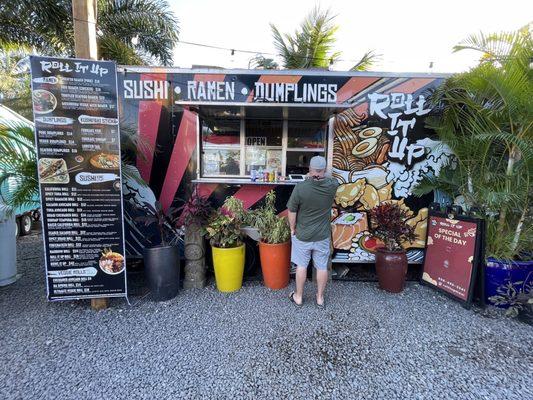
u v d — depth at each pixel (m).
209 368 2.21
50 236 2.87
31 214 6.63
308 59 7.45
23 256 4.77
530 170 2.98
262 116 3.83
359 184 3.72
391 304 3.18
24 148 3.17
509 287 3.01
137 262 3.97
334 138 3.66
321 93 3.60
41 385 2.04
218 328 2.71
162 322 2.80
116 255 3.00
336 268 3.99
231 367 2.22
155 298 3.19
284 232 3.48
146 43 7.55
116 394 1.97
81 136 2.82
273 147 4.03
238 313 2.97
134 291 3.46
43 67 2.68
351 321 2.85
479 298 3.13
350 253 3.81
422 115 3.63
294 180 3.77
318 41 7.31
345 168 3.70
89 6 2.79
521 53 2.93
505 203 3.01
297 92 3.60
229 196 3.82
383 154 3.69
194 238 3.46
